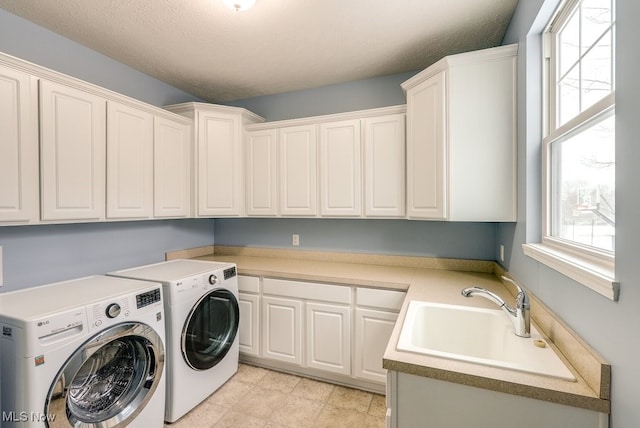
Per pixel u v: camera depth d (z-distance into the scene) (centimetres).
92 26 184
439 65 181
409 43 205
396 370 101
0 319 124
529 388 87
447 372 95
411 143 209
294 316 231
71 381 130
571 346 98
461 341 147
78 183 175
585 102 111
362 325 210
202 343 207
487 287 189
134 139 209
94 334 141
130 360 165
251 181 274
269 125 266
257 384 224
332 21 180
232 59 227
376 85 261
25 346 119
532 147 147
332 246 279
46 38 187
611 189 92
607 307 80
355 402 203
